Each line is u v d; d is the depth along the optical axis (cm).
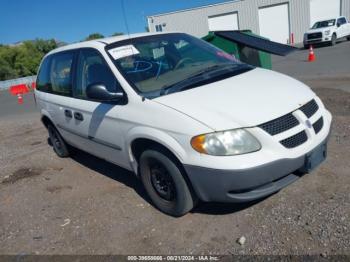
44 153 636
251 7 3003
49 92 514
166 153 309
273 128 276
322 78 956
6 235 360
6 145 759
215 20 3119
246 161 264
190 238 301
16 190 476
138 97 325
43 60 562
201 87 325
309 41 2150
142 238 314
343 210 298
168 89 327
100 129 382
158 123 301
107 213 369
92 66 394
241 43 662
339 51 1667
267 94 305
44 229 360
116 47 381
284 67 1345
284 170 277
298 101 304
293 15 2923
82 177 484
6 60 5278
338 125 509
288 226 290
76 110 423
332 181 348
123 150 359
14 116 1209
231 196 279
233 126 269
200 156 275
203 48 427
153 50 391
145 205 371
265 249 270
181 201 315
